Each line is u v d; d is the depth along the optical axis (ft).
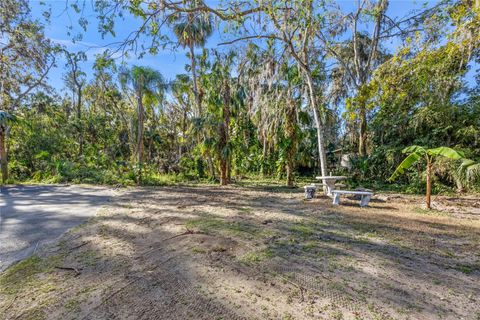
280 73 31.60
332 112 44.98
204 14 20.51
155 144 65.92
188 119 63.46
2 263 9.57
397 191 31.19
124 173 43.78
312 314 6.40
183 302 6.91
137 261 9.64
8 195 27.73
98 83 67.97
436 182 29.37
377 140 39.27
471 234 13.12
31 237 12.64
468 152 27.96
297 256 10.19
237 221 15.80
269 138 35.88
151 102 48.34
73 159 57.11
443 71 30.35
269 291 7.51
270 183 41.86
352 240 12.21
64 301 6.97
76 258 9.96
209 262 9.55
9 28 41.83
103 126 64.59
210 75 42.75
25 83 49.78
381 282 8.07
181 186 37.73
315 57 37.93
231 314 6.39
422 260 9.82
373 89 35.81
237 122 46.70
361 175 38.83
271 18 22.75
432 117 32.07
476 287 7.79
